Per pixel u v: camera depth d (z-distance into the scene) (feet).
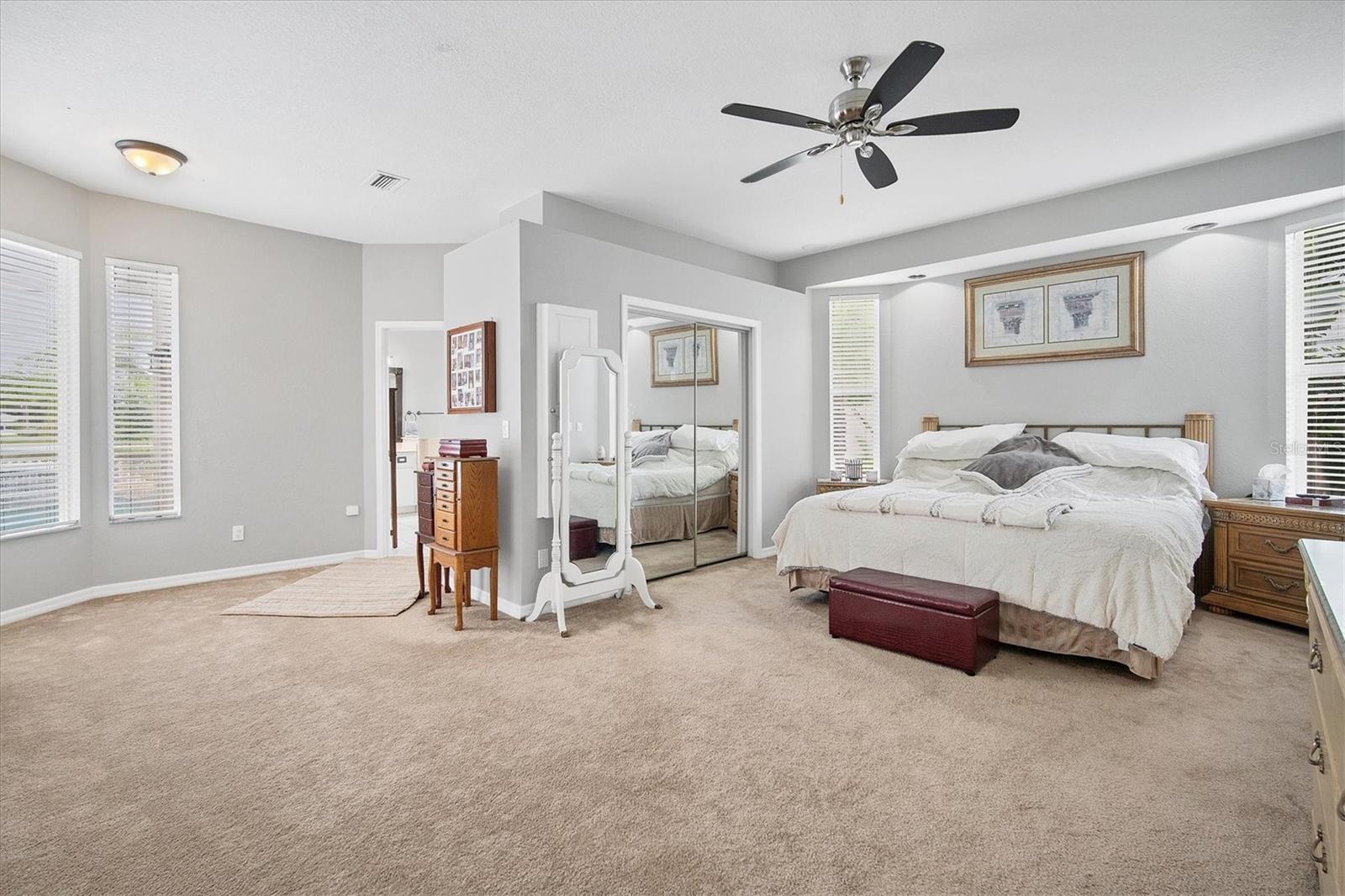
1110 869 5.34
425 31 8.38
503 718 8.18
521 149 11.97
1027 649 10.70
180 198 14.38
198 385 15.31
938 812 6.15
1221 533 12.42
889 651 10.53
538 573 12.66
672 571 16.08
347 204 14.80
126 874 5.31
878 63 9.23
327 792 6.52
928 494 12.42
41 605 12.78
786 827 5.93
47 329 12.93
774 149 12.03
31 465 12.68
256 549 16.26
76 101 10.02
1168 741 7.51
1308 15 8.19
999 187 14.03
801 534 13.15
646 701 8.68
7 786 6.61
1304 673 9.48
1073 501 11.80
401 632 11.64
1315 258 12.49
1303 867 5.33
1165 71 9.50
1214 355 13.85
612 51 8.91
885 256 17.79
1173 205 13.15
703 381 16.96
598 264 13.65
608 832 5.87
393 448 19.03
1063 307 15.92
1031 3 7.97
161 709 8.45
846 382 19.66
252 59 8.95
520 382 12.25
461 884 5.20
